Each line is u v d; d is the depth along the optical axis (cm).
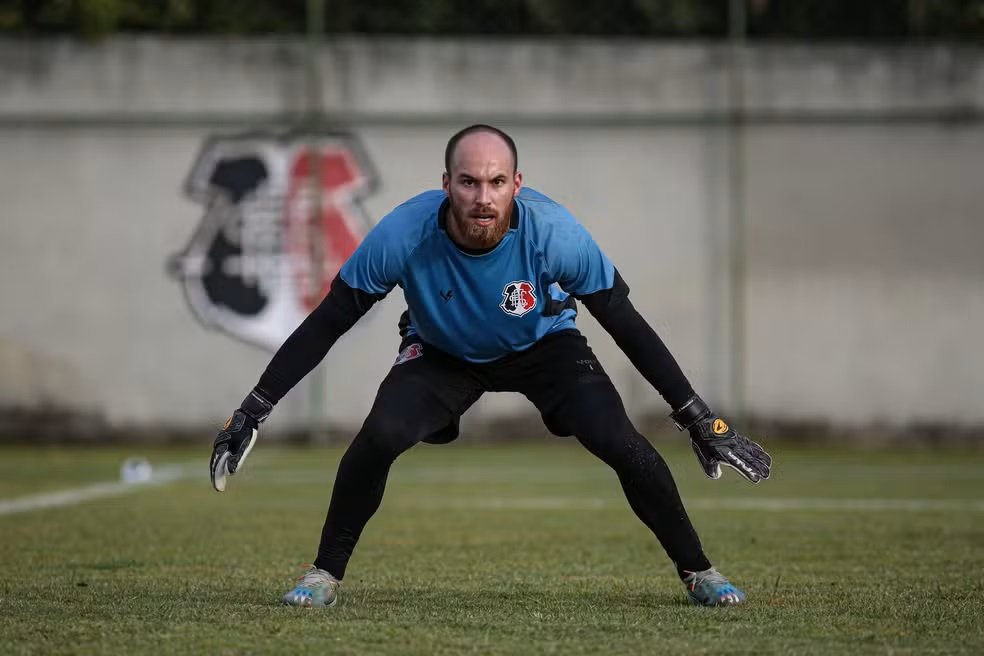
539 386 1628
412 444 1608
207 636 1417
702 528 2714
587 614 1577
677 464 4241
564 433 1638
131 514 2977
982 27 4988
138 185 4884
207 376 4888
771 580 1956
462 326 1562
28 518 2897
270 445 4844
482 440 4878
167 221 4888
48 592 1789
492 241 1491
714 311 4894
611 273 1566
